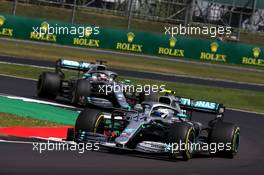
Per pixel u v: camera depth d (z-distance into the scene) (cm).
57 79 8450
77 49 18100
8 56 14175
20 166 3497
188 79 14700
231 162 5125
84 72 8531
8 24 18312
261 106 11744
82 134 4712
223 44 19488
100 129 4888
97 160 4147
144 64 16750
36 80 10969
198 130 5328
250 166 5003
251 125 8844
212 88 12988
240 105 11494
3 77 10650
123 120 4903
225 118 9281
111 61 16200
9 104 7269
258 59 19575
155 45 19275
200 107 5497
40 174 3347
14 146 4275
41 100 8325
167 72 15662
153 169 4103
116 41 18962
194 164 4653
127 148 4578
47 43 18400
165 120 5012
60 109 7738
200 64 18875
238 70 18700
